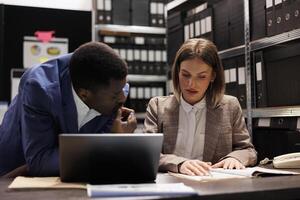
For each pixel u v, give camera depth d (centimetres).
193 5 299
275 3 207
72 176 102
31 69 126
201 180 106
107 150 100
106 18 323
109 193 81
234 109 169
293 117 203
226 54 245
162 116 168
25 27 316
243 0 231
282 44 210
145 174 103
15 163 131
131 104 323
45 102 114
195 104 166
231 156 148
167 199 81
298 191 92
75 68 109
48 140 115
